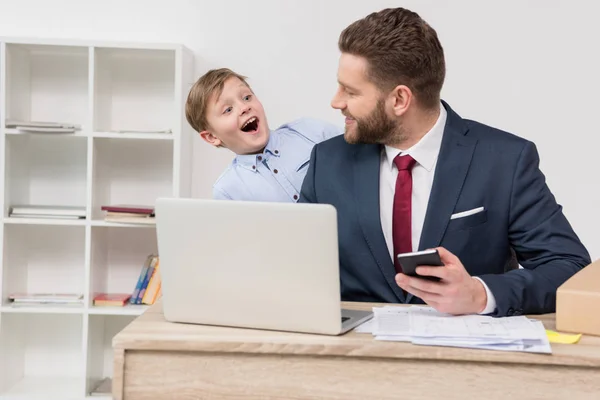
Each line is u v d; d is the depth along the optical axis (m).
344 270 2.11
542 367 1.46
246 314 1.63
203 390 1.54
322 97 3.96
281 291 1.59
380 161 2.10
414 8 3.91
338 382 1.51
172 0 3.99
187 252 1.65
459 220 2.01
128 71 4.05
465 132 2.10
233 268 1.62
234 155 4.02
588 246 3.88
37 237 4.12
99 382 4.05
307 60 3.95
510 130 3.90
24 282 4.10
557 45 3.87
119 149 4.07
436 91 2.03
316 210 1.52
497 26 3.88
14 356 4.02
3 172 3.79
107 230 4.09
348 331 1.61
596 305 1.58
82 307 3.84
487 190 2.02
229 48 3.98
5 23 4.03
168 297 1.69
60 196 4.10
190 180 4.00
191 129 3.98
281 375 1.52
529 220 2.01
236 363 1.53
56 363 4.17
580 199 3.88
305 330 1.59
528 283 1.76
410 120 2.02
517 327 1.56
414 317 1.67
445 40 3.90
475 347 1.47
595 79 3.86
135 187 4.09
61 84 4.06
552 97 3.88
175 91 3.73
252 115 2.78
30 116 4.07
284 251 1.57
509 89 3.89
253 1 3.96
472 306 1.68
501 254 2.05
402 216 2.04
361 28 1.99
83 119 4.07
